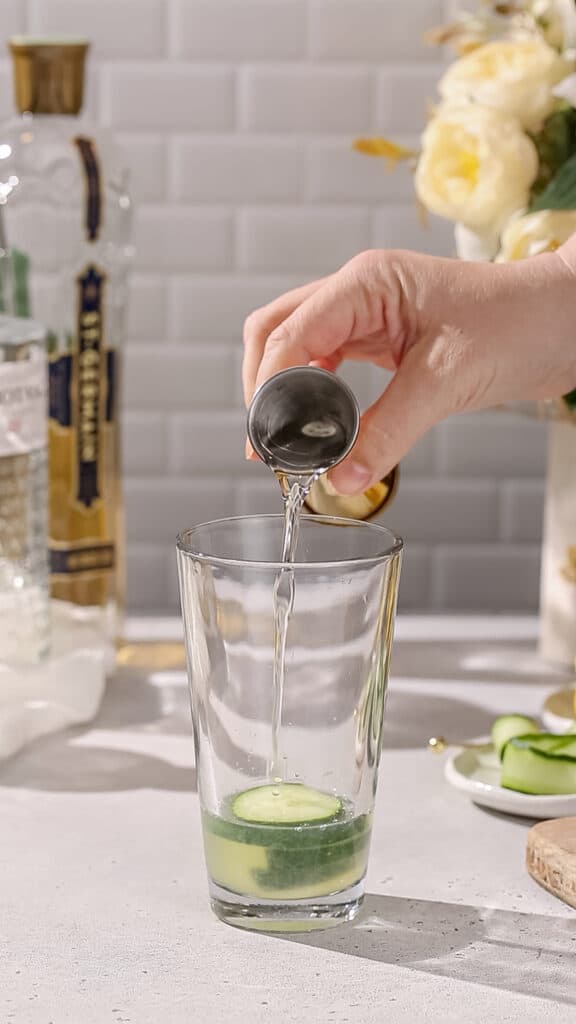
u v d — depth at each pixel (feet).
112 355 4.17
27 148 4.11
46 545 3.77
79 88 4.13
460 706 3.95
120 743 3.76
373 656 2.97
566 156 3.87
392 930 3.04
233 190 5.64
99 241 4.13
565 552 4.18
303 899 3.03
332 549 3.14
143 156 5.61
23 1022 2.80
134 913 3.09
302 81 5.56
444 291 3.26
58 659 3.80
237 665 2.95
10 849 3.29
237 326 5.74
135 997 2.86
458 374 3.24
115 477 4.21
